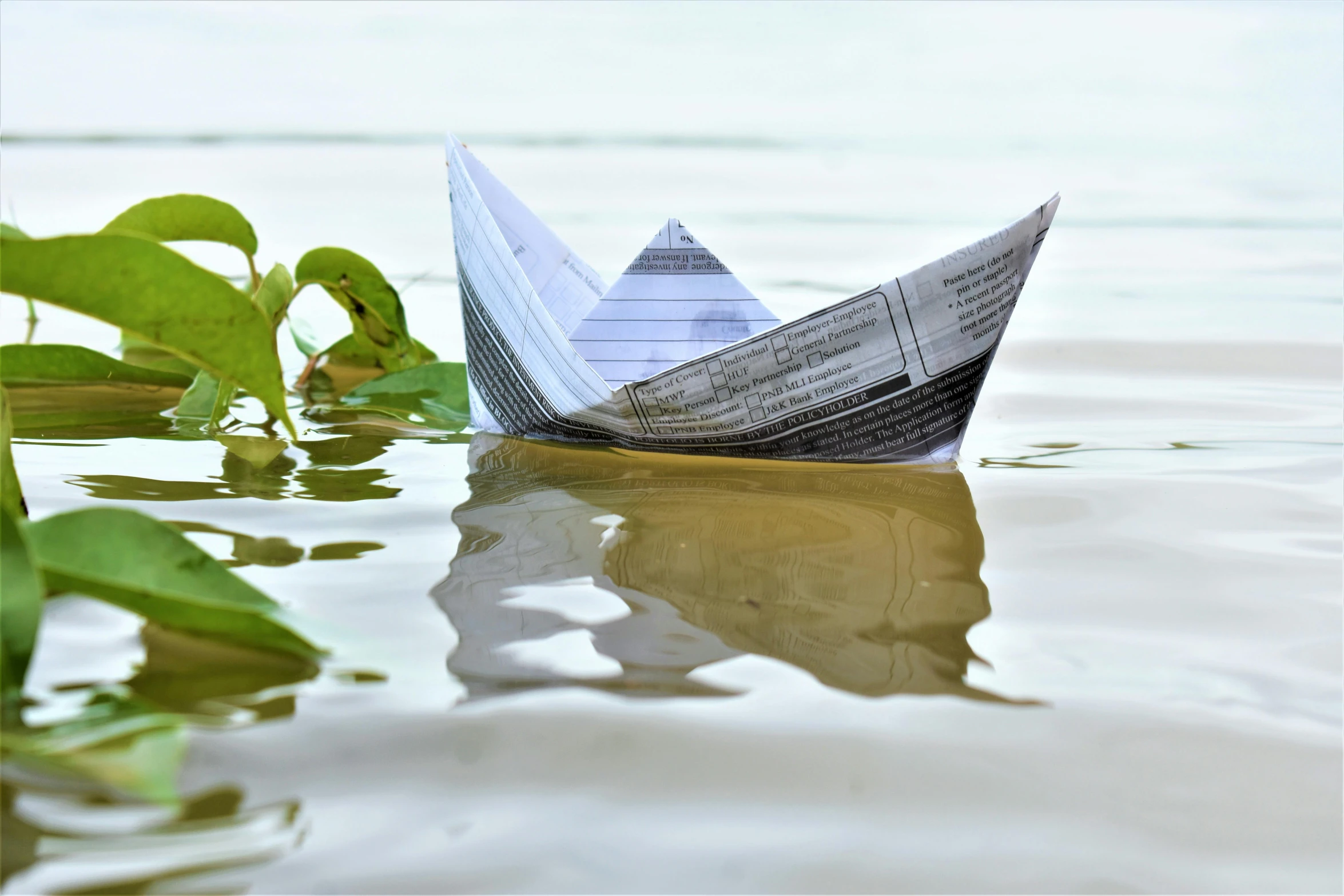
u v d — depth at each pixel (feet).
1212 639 3.13
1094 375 3.90
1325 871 2.58
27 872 2.42
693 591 3.19
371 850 2.55
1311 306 4.36
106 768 2.64
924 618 3.16
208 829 2.60
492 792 2.80
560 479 3.43
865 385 3.42
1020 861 2.59
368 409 3.69
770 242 6.11
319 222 6.43
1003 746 3.02
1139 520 3.34
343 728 3.02
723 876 2.51
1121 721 3.05
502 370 3.54
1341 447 3.55
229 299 3.09
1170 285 4.99
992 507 3.36
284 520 3.30
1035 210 3.34
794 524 3.32
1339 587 3.21
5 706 3.01
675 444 3.47
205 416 3.65
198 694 3.04
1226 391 3.81
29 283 3.06
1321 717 3.05
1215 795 2.88
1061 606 3.18
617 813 2.73
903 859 2.59
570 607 3.16
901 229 6.69
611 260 5.14
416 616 3.14
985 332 3.39
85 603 3.14
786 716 3.04
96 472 3.42
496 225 3.50
